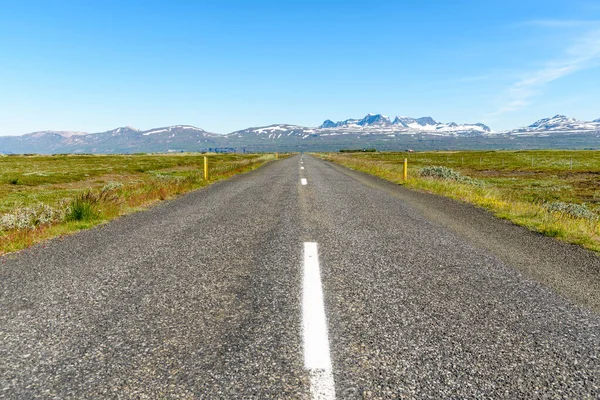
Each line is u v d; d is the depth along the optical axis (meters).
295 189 14.03
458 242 6.07
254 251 5.36
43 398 2.11
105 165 45.66
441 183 16.05
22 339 2.80
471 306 3.45
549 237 6.69
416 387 2.22
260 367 2.41
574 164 52.28
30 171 33.66
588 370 2.43
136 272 4.41
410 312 3.30
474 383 2.26
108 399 2.10
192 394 2.14
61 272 4.43
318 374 2.34
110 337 2.82
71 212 7.94
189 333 2.89
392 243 5.91
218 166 29.09
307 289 3.83
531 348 2.70
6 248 5.52
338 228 7.02
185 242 5.94
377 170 25.39
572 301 3.62
